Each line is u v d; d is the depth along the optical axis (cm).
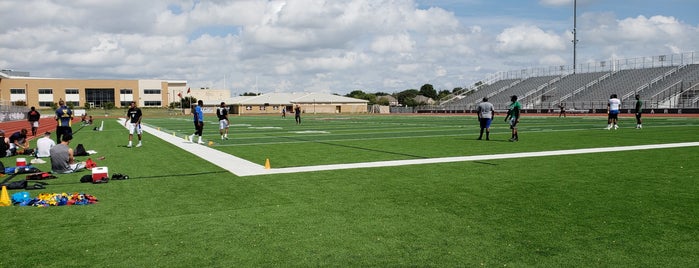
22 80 11156
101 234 586
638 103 2556
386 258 494
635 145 1580
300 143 1842
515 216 652
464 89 8956
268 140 2014
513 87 7956
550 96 6881
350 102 9944
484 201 745
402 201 752
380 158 1303
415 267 468
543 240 546
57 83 11469
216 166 1182
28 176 973
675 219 623
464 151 1460
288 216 667
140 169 1138
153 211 703
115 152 1555
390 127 3075
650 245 522
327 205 730
